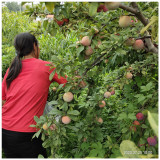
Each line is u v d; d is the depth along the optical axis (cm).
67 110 117
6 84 141
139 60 152
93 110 132
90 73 126
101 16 126
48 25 126
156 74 151
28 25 409
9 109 134
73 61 118
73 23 128
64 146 167
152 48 118
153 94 119
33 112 132
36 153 135
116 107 185
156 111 108
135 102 129
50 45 323
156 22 96
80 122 134
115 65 158
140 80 141
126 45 115
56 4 108
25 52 145
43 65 139
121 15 111
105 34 116
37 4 124
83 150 135
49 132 110
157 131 59
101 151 117
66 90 113
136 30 117
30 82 134
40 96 136
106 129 173
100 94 138
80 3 120
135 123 114
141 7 138
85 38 108
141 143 104
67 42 324
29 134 129
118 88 162
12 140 129
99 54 133
